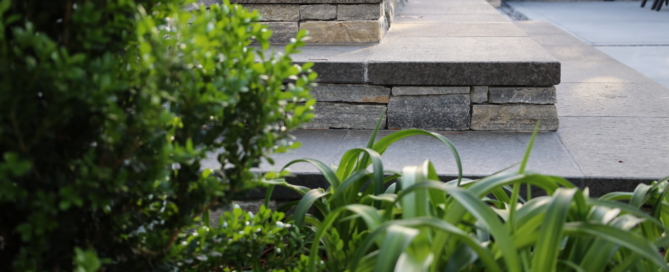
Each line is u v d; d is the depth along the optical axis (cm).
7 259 114
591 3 1473
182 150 107
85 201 112
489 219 117
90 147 115
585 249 139
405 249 111
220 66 117
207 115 114
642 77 396
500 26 428
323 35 338
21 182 104
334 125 280
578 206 137
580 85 373
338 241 146
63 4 105
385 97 274
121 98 114
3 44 87
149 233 127
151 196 139
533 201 138
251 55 121
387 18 415
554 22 1045
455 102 271
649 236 155
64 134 112
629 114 296
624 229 132
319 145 254
